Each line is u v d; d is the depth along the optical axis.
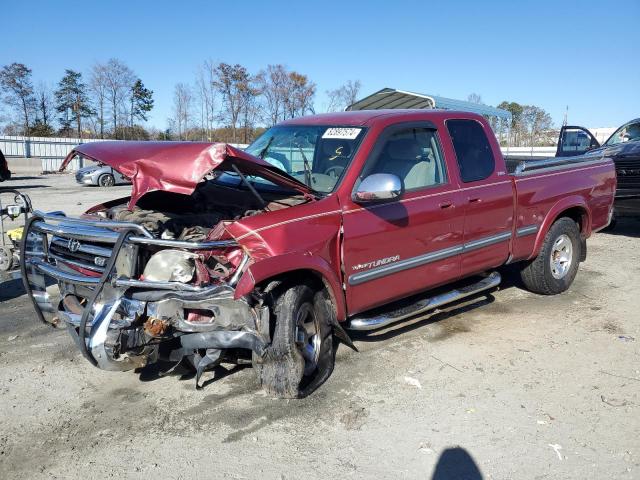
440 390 4.29
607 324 5.67
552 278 6.42
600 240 9.95
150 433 3.72
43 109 51.41
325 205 4.21
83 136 49.53
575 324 5.68
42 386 4.38
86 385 4.40
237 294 3.48
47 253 4.48
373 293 4.57
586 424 3.80
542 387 4.33
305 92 43.41
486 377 4.50
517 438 3.64
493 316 5.93
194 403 4.11
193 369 4.24
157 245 3.74
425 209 4.82
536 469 3.32
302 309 4.08
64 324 4.45
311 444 3.58
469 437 3.65
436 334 5.42
